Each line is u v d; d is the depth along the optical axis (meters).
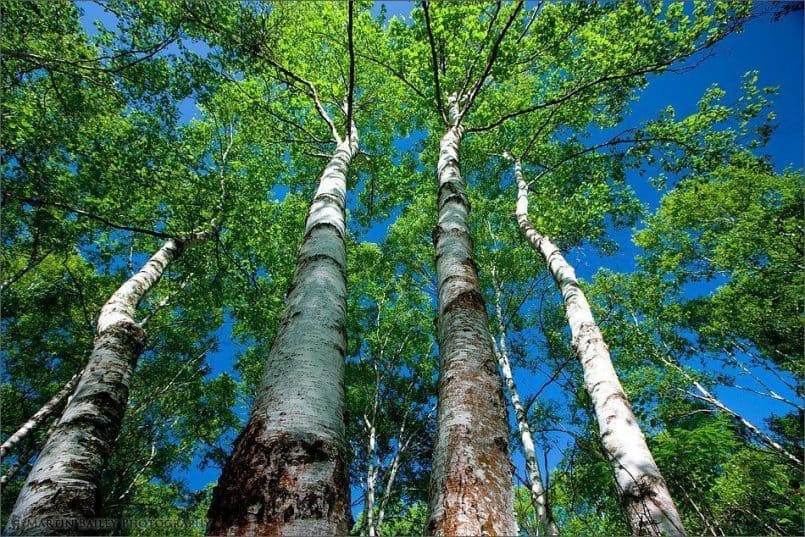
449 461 1.82
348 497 1.73
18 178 6.25
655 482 3.43
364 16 8.40
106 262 10.62
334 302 2.79
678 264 15.33
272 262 10.66
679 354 15.13
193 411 13.52
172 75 7.46
